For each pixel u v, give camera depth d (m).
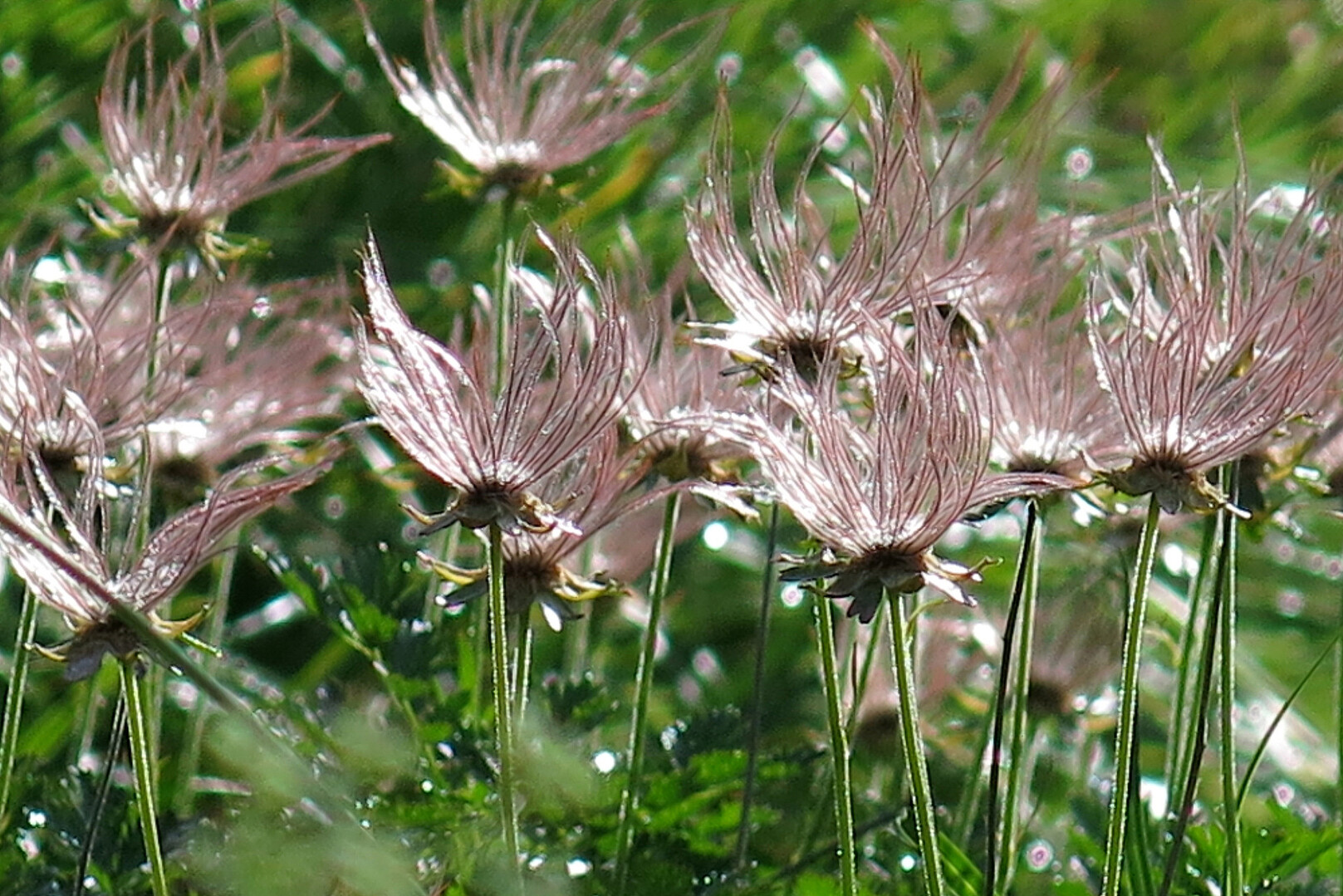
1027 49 1.08
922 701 1.14
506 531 1.00
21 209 1.43
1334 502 1.08
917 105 1.04
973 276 1.04
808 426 1.00
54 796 1.07
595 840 1.06
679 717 1.27
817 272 1.05
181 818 1.06
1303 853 1.07
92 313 1.08
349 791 1.05
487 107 1.10
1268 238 1.09
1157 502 1.00
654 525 1.15
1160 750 1.26
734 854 1.08
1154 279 1.09
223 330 1.09
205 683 0.99
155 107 1.10
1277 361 1.01
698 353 1.06
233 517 1.01
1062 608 1.12
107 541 1.01
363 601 1.09
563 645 1.21
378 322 1.00
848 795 1.01
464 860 1.04
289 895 1.02
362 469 1.32
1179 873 1.07
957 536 1.38
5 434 1.03
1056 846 1.13
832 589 0.99
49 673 1.18
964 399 1.01
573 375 1.01
